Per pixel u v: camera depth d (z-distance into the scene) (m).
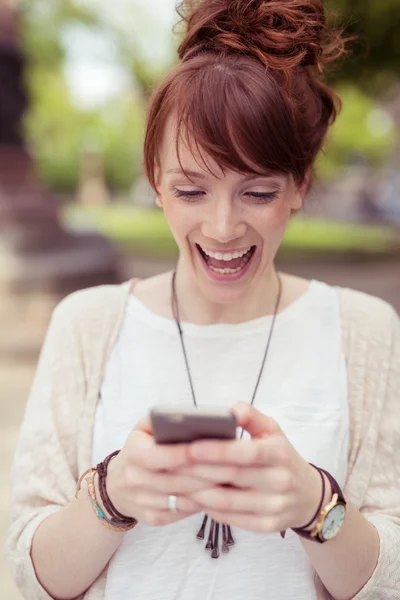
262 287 1.46
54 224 7.87
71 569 1.27
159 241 15.15
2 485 3.73
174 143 1.25
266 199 1.26
